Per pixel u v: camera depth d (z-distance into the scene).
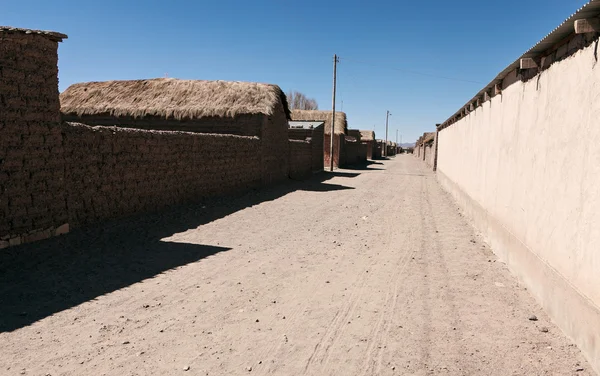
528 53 5.65
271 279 6.05
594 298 3.73
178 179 11.78
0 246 6.49
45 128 7.20
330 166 35.91
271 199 14.87
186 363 3.64
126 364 3.59
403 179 26.02
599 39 3.91
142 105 19.22
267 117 18.66
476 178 10.77
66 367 3.50
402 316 4.81
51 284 5.41
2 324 4.25
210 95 19.25
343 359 3.80
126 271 6.11
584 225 4.01
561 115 4.82
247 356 3.81
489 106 9.38
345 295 5.48
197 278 5.98
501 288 5.80
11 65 6.60
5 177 6.54
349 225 10.42
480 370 3.62
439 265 6.95
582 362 3.76
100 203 8.77
